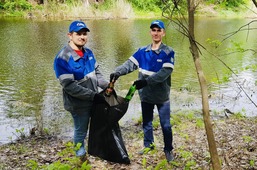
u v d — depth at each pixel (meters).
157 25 4.20
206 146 5.23
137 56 4.36
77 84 3.82
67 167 2.83
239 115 7.59
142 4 33.09
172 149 4.80
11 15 28.69
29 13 29.34
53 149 5.36
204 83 2.83
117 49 16.33
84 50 4.02
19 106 8.19
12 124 7.05
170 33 21.41
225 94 9.34
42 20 26.94
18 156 5.01
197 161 4.52
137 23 27.31
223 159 4.55
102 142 4.04
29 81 10.54
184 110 8.05
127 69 4.32
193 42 2.79
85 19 28.97
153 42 4.29
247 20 30.28
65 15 29.48
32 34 19.81
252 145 5.22
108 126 4.01
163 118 4.41
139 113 7.78
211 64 13.42
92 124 4.05
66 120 7.34
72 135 6.43
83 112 4.00
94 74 4.05
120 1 31.59
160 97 4.34
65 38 18.72
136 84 4.07
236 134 5.97
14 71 11.73
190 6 2.73
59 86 10.02
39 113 7.73
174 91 9.72
